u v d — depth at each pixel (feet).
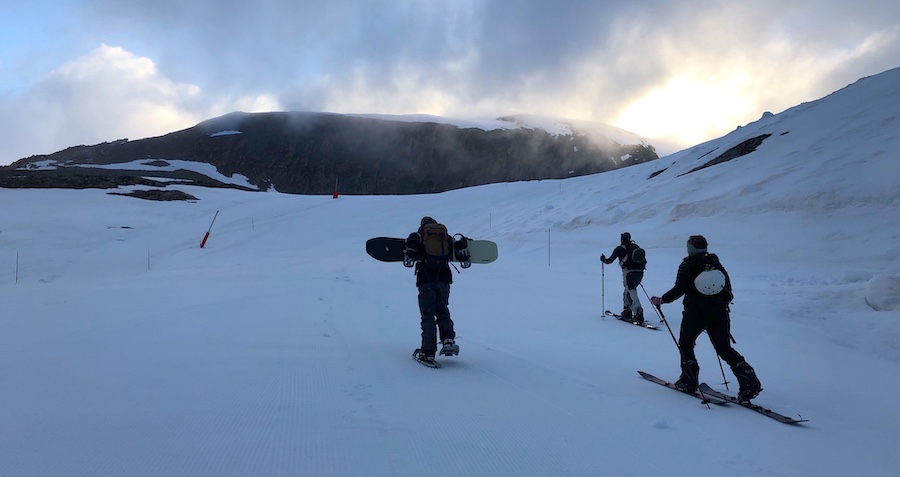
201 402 14.34
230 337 23.90
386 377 17.74
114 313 31.65
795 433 13.84
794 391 18.24
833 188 61.46
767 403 16.75
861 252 48.34
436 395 15.84
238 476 9.93
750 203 66.95
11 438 11.40
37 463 10.18
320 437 12.05
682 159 104.78
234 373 17.57
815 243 52.95
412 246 20.27
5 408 13.37
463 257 21.07
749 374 15.90
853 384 19.12
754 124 104.63
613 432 13.21
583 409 14.96
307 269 70.79
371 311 33.53
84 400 14.21
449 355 19.57
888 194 56.70
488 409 14.62
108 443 11.29
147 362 18.72
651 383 18.38
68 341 22.26
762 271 48.49
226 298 39.34
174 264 83.56
